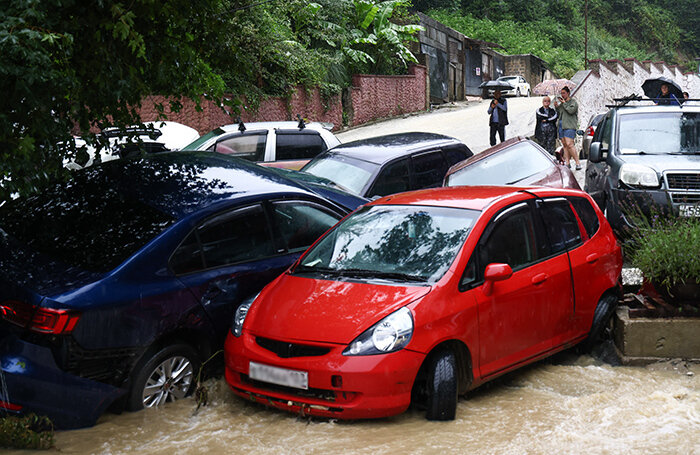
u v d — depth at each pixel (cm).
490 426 473
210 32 664
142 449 453
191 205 562
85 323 474
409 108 3362
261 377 488
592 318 617
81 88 542
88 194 582
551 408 502
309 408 476
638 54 7744
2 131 458
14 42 425
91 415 483
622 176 897
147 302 504
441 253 524
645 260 605
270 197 604
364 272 529
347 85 2892
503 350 528
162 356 514
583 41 6969
